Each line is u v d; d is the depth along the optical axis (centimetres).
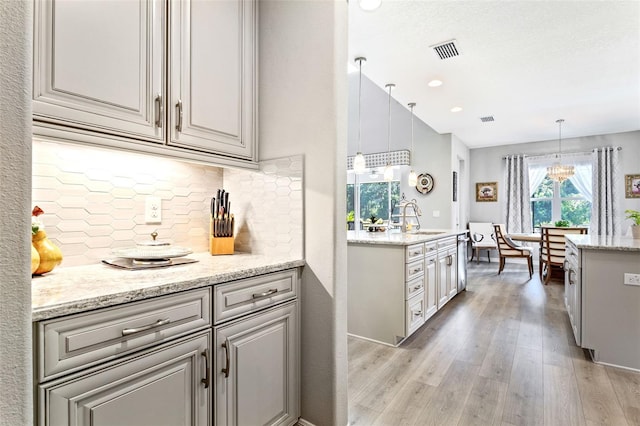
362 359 240
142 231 154
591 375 213
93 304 85
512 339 275
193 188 178
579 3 232
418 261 290
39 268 111
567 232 457
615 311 226
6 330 50
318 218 157
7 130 50
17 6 52
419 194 641
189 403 110
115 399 90
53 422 79
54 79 98
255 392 135
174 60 130
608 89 391
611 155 603
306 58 160
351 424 164
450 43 287
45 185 124
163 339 102
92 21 106
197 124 139
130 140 116
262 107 175
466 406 179
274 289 144
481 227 702
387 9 239
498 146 714
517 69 336
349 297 293
